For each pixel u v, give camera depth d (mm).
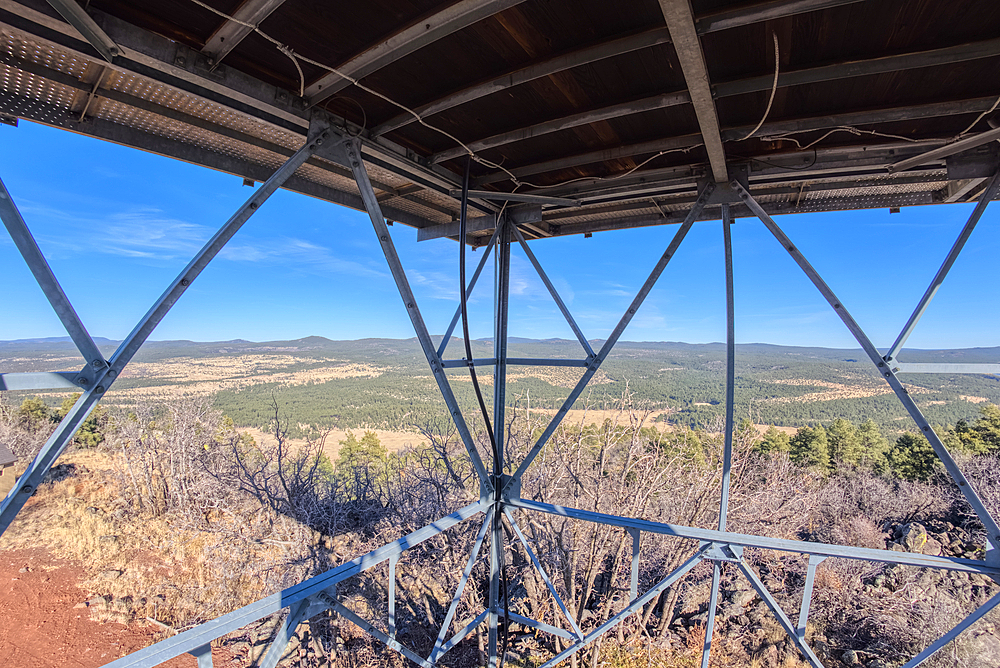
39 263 1354
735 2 1460
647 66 1859
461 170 2992
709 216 3361
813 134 2406
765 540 2383
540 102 2156
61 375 1349
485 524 2799
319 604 1872
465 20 1492
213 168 2453
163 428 15234
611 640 7668
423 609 8102
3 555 11938
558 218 3854
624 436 8117
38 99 1889
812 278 2385
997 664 6879
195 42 1671
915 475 14828
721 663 7457
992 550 2051
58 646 8648
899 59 1652
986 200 2244
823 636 7926
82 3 1426
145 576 10484
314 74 1895
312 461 11555
